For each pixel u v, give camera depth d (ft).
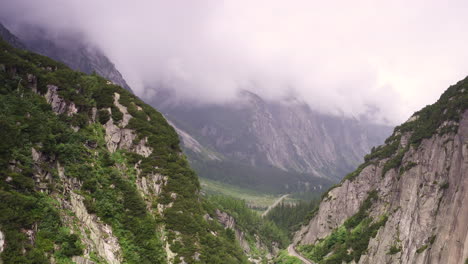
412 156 428.15
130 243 245.65
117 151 308.81
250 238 590.55
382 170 509.76
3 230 179.93
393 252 359.05
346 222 505.66
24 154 223.92
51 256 194.59
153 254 248.11
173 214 288.10
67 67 337.93
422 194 371.35
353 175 577.02
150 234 259.60
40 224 202.28
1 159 206.80
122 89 364.17
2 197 191.62
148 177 303.07
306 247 549.95
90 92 323.78
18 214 191.62
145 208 273.95
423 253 328.29
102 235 233.96
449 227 319.68
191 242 276.62
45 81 284.61
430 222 344.49
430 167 382.01
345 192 563.48
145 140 326.85
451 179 345.92
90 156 274.36
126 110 339.16
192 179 348.79
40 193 215.51
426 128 440.45
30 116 252.01
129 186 276.82
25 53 309.01
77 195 237.45
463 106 382.42
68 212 225.15
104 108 322.96
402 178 412.98
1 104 243.60
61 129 263.90
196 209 315.37
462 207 317.01
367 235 417.90
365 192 535.60
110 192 260.42
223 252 304.71
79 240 213.25
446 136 380.58
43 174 228.63
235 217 568.00
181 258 261.85
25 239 187.62
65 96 289.33
